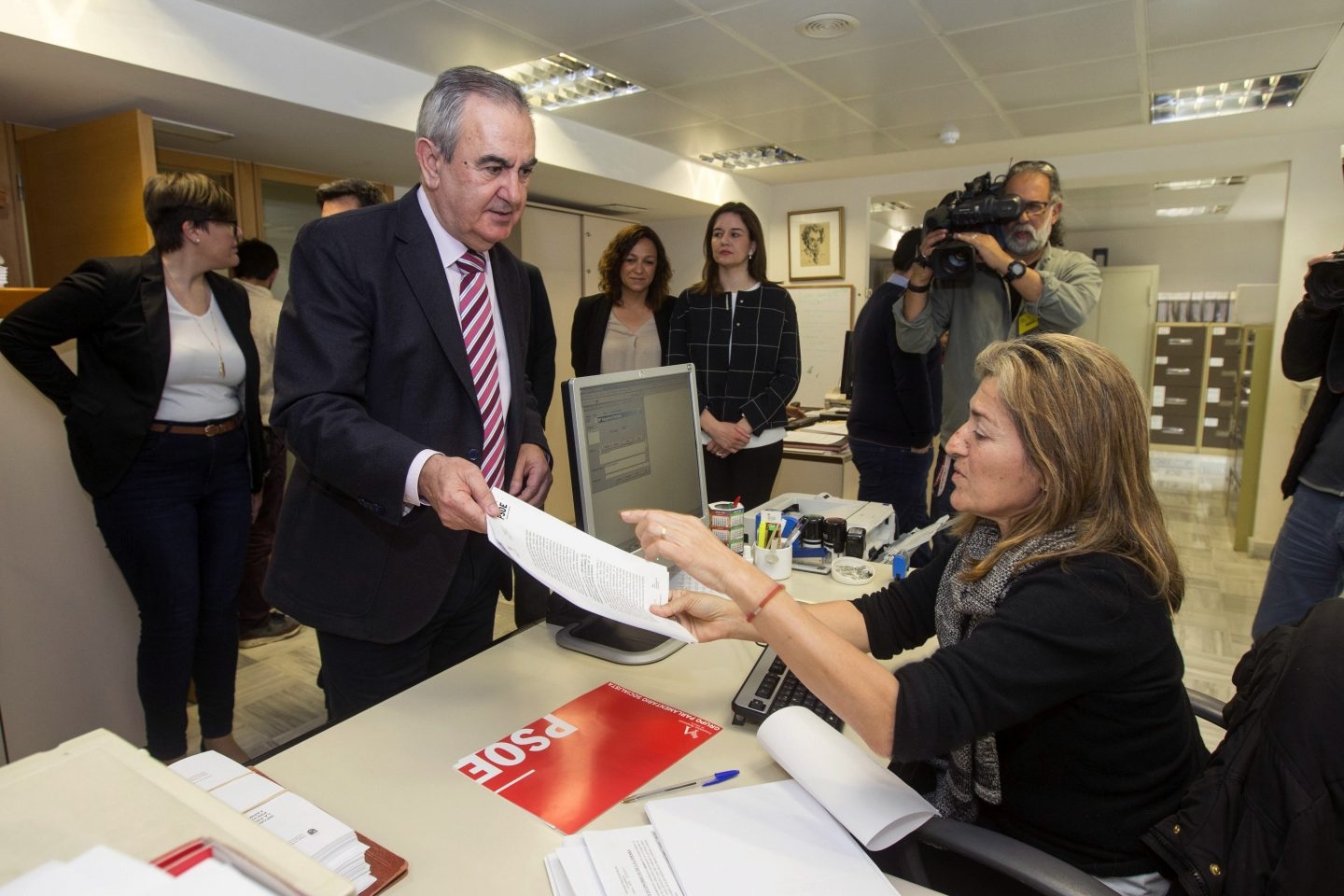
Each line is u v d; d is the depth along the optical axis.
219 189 1.96
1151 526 0.90
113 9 2.22
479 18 2.63
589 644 1.28
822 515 1.89
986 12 2.62
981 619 0.98
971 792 1.00
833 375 5.92
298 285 1.19
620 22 2.69
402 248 1.21
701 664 1.25
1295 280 4.26
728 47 2.94
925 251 2.12
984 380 0.98
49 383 1.85
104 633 2.19
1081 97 3.58
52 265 2.85
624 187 4.54
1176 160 4.56
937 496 2.24
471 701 1.12
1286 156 4.29
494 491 0.98
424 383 1.24
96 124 2.61
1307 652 0.80
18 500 2.00
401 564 1.22
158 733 2.02
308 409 1.13
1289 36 2.82
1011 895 0.98
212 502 2.06
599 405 1.30
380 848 0.80
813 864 0.78
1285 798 0.77
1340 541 1.93
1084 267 2.08
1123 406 0.89
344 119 2.92
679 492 1.56
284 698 2.58
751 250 2.64
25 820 0.54
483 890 0.75
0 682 2.00
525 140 1.14
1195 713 1.19
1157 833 0.83
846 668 0.82
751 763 0.98
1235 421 5.28
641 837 0.82
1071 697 0.87
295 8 2.49
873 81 3.35
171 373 1.91
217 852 0.50
